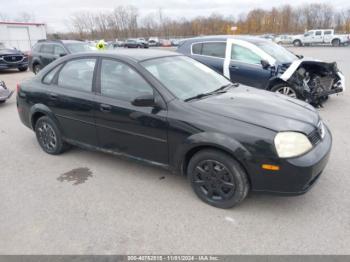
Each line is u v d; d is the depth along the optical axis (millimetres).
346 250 2570
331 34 36531
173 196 3453
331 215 3016
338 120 5973
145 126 3406
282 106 3334
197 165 3211
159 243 2732
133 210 3221
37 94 4492
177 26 69562
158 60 3855
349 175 3744
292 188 2816
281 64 6523
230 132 2912
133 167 4195
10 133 5855
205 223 2973
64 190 3666
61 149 4582
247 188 3021
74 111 4059
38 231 2932
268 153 2779
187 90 3543
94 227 2969
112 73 3756
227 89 3918
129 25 68875
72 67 4195
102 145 3967
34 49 12984
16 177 4031
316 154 2887
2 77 14008
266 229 2855
